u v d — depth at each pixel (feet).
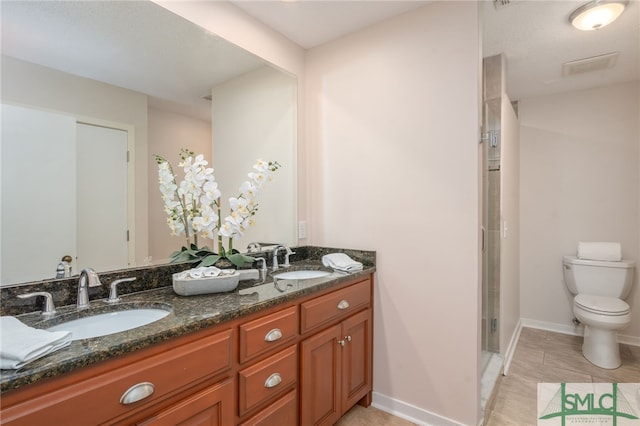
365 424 5.84
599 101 9.73
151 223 4.85
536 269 10.66
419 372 5.92
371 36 6.42
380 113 6.33
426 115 5.83
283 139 6.90
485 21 6.37
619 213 9.46
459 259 5.53
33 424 2.27
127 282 4.40
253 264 6.31
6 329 2.73
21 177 3.67
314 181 7.28
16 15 3.66
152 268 4.67
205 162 5.52
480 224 5.55
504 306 8.04
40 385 2.34
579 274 9.30
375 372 6.44
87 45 4.21
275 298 4.22
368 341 6.24
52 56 3.92
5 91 3.58
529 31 6.73
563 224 10.24
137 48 4.68
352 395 5.79
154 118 4.92
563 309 10.25
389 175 6.24
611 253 9.01
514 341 9.27
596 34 6.86
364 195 6.57
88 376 2.57
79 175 4.15
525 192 10.81
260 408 4.06
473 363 5.39
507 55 7.80
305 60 7.33
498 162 7.83
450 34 5.57
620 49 7.50
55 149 3.94
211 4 5.35
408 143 6.02
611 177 9.57
